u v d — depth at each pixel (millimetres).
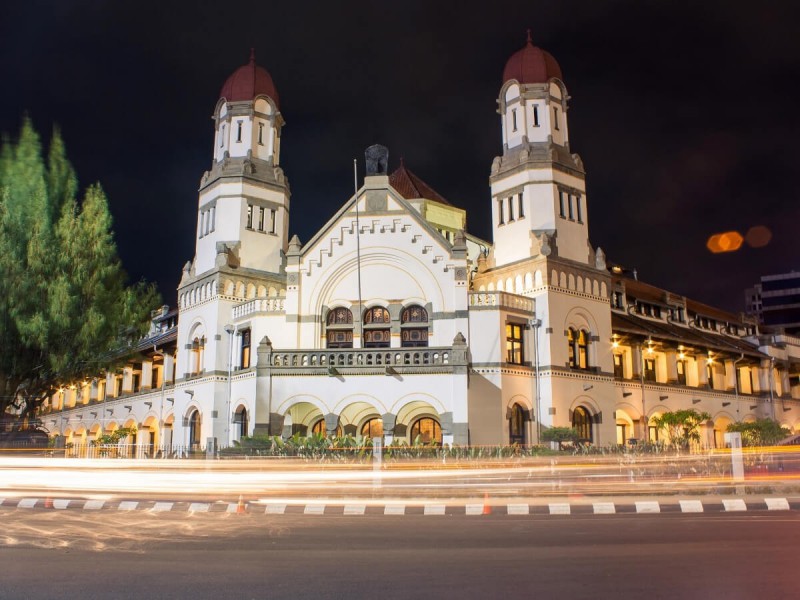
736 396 60250
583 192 47250
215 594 9258
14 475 25047
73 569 10805
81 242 37250
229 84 51000
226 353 45531
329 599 8953
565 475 27625
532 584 9641
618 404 48312
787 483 22984
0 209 35938
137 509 18484
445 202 61062
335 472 25250
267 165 50094
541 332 42844
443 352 37562
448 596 9039
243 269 47188
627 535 13617
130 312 39156
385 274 42938
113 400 62781
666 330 55469
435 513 17516
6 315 34875
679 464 32125
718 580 9773
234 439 43156
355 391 37531
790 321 135000
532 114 47062
